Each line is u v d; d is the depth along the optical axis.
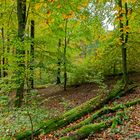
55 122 12.69
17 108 15.56
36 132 11.96
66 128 12.11
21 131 12.53
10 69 11.26
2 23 20.08
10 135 12.36
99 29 21.53
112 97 15.51
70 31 24.61
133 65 24.97
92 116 12.38
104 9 17.16
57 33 23.42
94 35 23.75
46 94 24.45
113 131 10.36
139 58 23.88
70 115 13.31
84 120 12.19
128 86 17.53
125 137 9.63
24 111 14.70
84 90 23.28
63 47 26.34
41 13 18.39
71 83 27.33
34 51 11.30
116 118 11.27
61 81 29.36
